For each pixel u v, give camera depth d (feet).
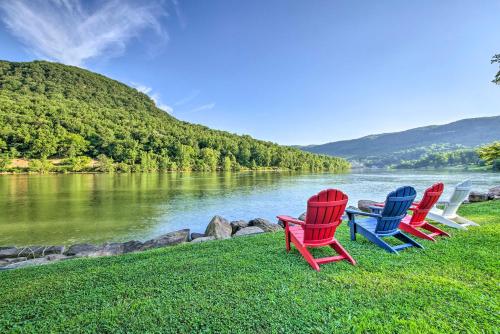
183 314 8.59
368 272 11.42
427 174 196.24
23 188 105.09
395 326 7.63
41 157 209.36
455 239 15.76
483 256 12.82
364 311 8.41
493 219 20.94
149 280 11.62
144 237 38.73
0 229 43.21
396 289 9.78
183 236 25.34
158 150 278.67
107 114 362.74
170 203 68.54
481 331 7.35
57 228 43.86
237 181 144.25
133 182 136.15
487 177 140.56
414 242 14.48
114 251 21.94
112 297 10.12
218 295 9.80
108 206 63.98
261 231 25.96
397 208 13.96
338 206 12.37
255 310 8.68
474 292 9.40
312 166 354.33
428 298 9.10
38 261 18.71
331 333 7.44
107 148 244.42
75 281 12.00
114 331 7.88
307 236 12.67
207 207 62.44
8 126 213.46
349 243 15.83
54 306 9.62
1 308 9.62
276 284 10.53
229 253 15.24
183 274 12.10
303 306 8.82
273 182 136.36
